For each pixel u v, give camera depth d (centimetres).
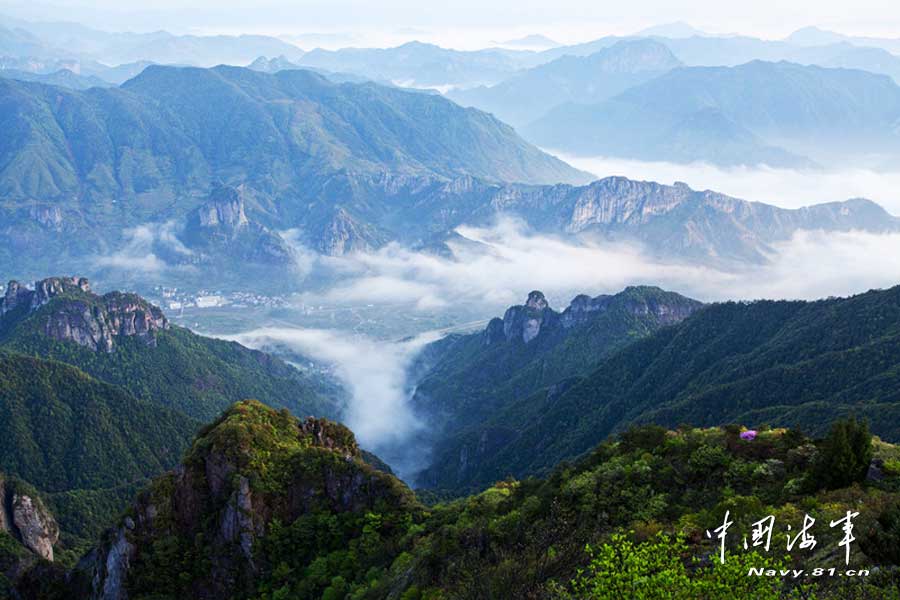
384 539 10600
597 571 4784
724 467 7625
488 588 5791
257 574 10688
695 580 4219
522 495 9438
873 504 5950
